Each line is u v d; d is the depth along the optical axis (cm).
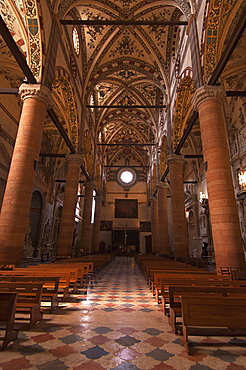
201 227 2311
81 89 1630
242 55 1225
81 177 2773
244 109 1409
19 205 744
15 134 1562
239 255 691
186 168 2770
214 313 305
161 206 2053
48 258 1972
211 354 304
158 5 1351
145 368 265
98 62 1686
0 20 655
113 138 3136
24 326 383
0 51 1200
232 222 720
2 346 305
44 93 870
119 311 511
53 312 490
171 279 510
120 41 1616
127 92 2178
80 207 3136
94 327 402
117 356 293
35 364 270
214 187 765
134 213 3697
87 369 261
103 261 1356
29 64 906
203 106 859
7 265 680
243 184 1329
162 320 446
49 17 976
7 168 1512
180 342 341
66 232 1362
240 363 279
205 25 887
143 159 3725
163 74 1662
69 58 1291
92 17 1434
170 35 1538
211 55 903
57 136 2175
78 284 823
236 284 479
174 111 1495
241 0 827
